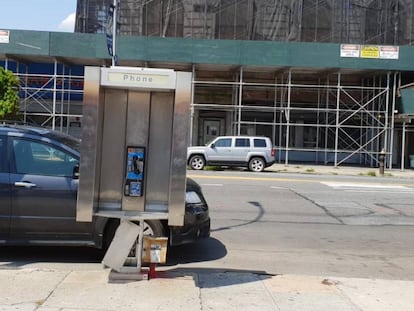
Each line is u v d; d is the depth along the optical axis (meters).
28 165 6.93
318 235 9.62
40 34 26.27
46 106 30.70
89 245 6.88
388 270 7.26
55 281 5.80
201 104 28.41
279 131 31.00
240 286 5.87
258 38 31.22
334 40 31.12
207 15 31.33
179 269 6.71
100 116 5.90
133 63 27.72
